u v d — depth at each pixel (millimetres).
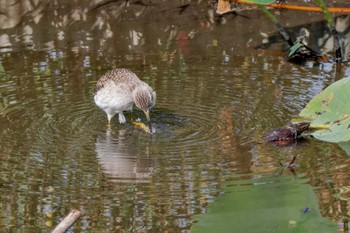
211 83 15234
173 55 16656
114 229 9984
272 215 9266
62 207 10547
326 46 16984
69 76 15562
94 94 14016
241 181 11070
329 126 12602
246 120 13562
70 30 17984
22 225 10102
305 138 12719
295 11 18375
